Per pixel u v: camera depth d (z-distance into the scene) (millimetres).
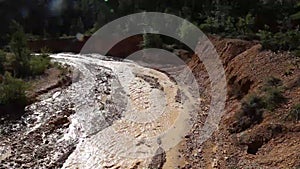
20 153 16422
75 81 29078
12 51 31234
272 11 30547
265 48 21016
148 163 15289
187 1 42281
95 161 15758
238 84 19406
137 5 48750
